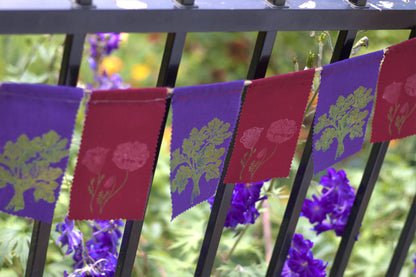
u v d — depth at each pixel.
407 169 2.61
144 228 2.39
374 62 1.25
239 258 2.20
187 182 1.13
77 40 0.95
